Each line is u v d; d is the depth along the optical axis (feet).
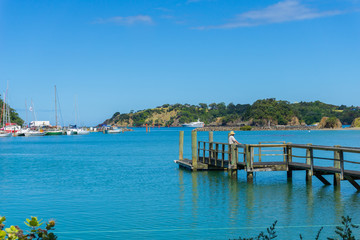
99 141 354.13
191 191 74.08
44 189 77.97
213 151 95.86
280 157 144.56
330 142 269.64
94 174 102.17
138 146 253.24
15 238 21.13
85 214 56.29
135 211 57.88
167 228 48.98
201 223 51.11
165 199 66.64
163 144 278.87
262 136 436.76
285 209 58.59
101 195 70.90
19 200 66.74
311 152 74.64
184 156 161.48
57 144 299.17
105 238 45.06
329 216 54.34
